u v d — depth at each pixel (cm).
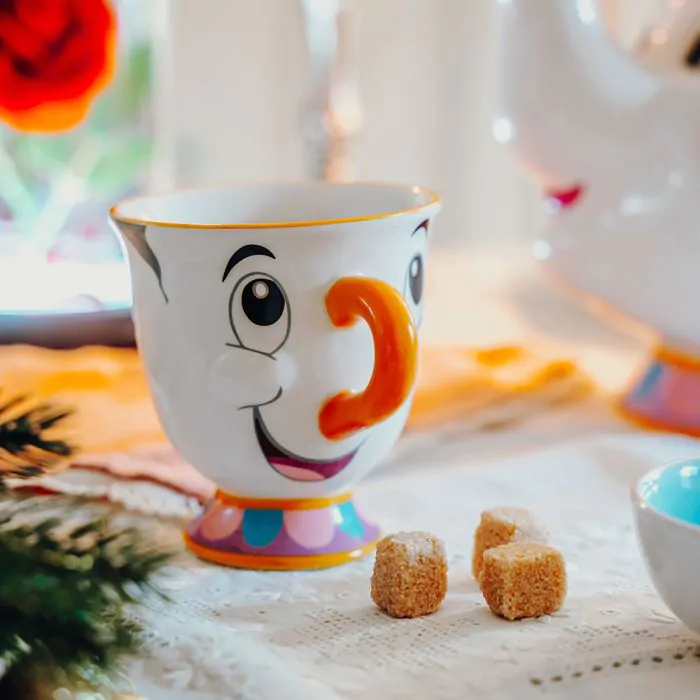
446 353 66
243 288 44
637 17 84
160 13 73
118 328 65
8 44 62
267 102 99
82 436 55
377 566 43
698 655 41
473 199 108
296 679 39
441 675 40
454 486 52
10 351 64
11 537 38
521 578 43
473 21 103
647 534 40
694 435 57
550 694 39
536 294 79
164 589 44
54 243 70
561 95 55
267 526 47
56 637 36
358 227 44
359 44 101
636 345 70
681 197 55
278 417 45
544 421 59
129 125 71
